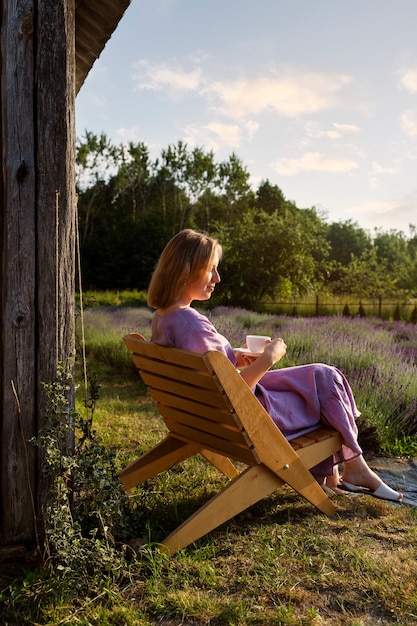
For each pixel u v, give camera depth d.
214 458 3.57
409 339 10.40
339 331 9.65
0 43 2.58
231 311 16.02
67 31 2.61
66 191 2.62
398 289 24.44
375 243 43.19
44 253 2.59
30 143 2.55
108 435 4.77
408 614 2.21
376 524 3.06
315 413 3.21
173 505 3.25
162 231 35.91
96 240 37.75
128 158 50.94
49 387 2.48
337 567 2.59
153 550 2.67
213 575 2.51
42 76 2.55
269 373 3.34
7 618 2.24
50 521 2.36
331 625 2.17
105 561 2.41
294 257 21.95
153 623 2.21
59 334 2.63
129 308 15.95
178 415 3.20
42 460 2.60
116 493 2.59
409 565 2.58
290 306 19.92
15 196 2.53
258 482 2.87
